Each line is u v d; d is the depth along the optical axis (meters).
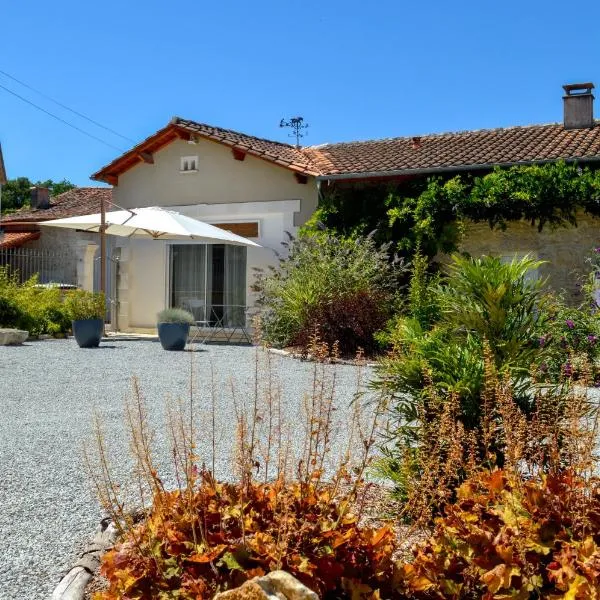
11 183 44.53
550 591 2.23
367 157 15.98
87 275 17.67
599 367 8.03
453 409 3.22
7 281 16.45
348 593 2.24
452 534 2.49
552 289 13.16
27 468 4.93
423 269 12.61
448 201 13.67
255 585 1.92
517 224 13.49
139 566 2.33
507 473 2.71
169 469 4.87
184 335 13.16
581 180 12.82
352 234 14.45
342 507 2.59
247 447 2.96
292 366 10.60
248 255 16.31
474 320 3.80
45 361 11.23
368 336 11.82
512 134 16.08
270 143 18.53
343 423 6.19
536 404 3.46
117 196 17.95
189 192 17.03
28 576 3.17
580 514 2.36
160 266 17.30
